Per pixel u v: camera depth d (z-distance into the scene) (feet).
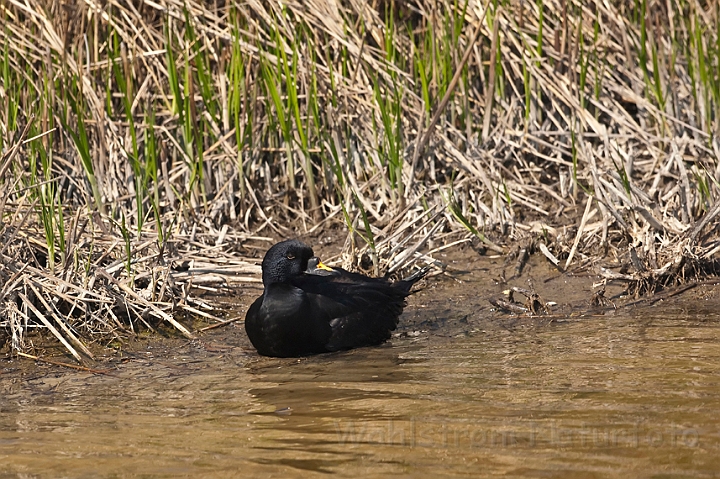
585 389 27.61
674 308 36.99
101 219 39.96
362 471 22.02
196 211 44.75
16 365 31.81
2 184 38.60
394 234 41.04
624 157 46.34
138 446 23.94
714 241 40.75
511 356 31.60
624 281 39.55
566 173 46.57
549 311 37.17
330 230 44.70
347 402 27.30
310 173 45.34
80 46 44.16
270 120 46.16
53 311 34.30
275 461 22.72
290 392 28.53
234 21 45.03
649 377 28.53
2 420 26.35
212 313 37.32
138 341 34.40
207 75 46.01
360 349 33.99
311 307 33.17
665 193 44.65
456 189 45.75
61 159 44.65
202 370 31.48
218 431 25.00
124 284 35.76
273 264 33.19
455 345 33.53
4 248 34.09
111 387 29.53
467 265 41.86
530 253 42.24
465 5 45.75
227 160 46.55
